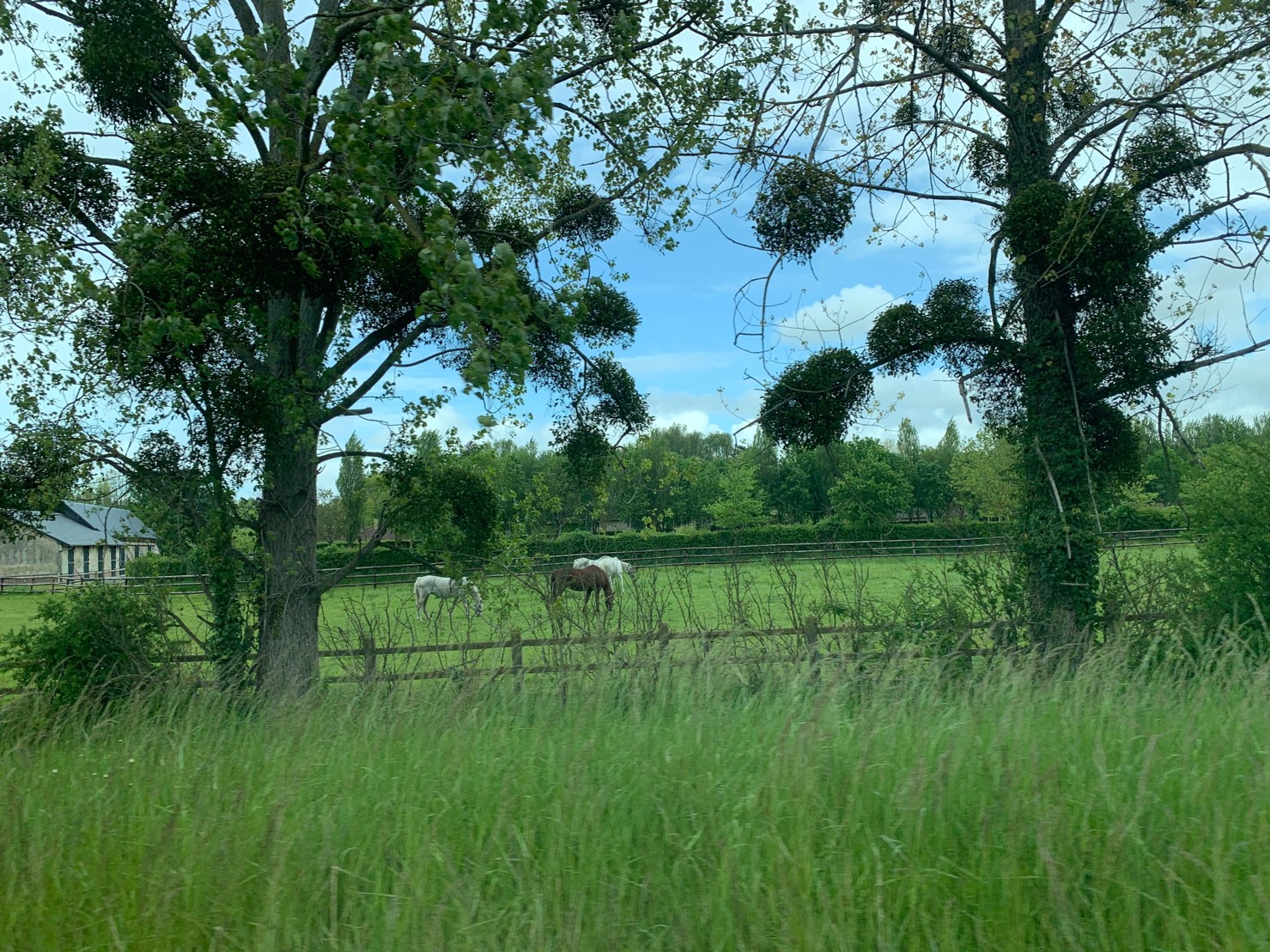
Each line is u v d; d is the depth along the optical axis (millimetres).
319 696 6996
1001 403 15211
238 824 4211
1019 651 10688
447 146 7285
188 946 3459
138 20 12305
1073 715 5281
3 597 39344
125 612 11453
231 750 5699
